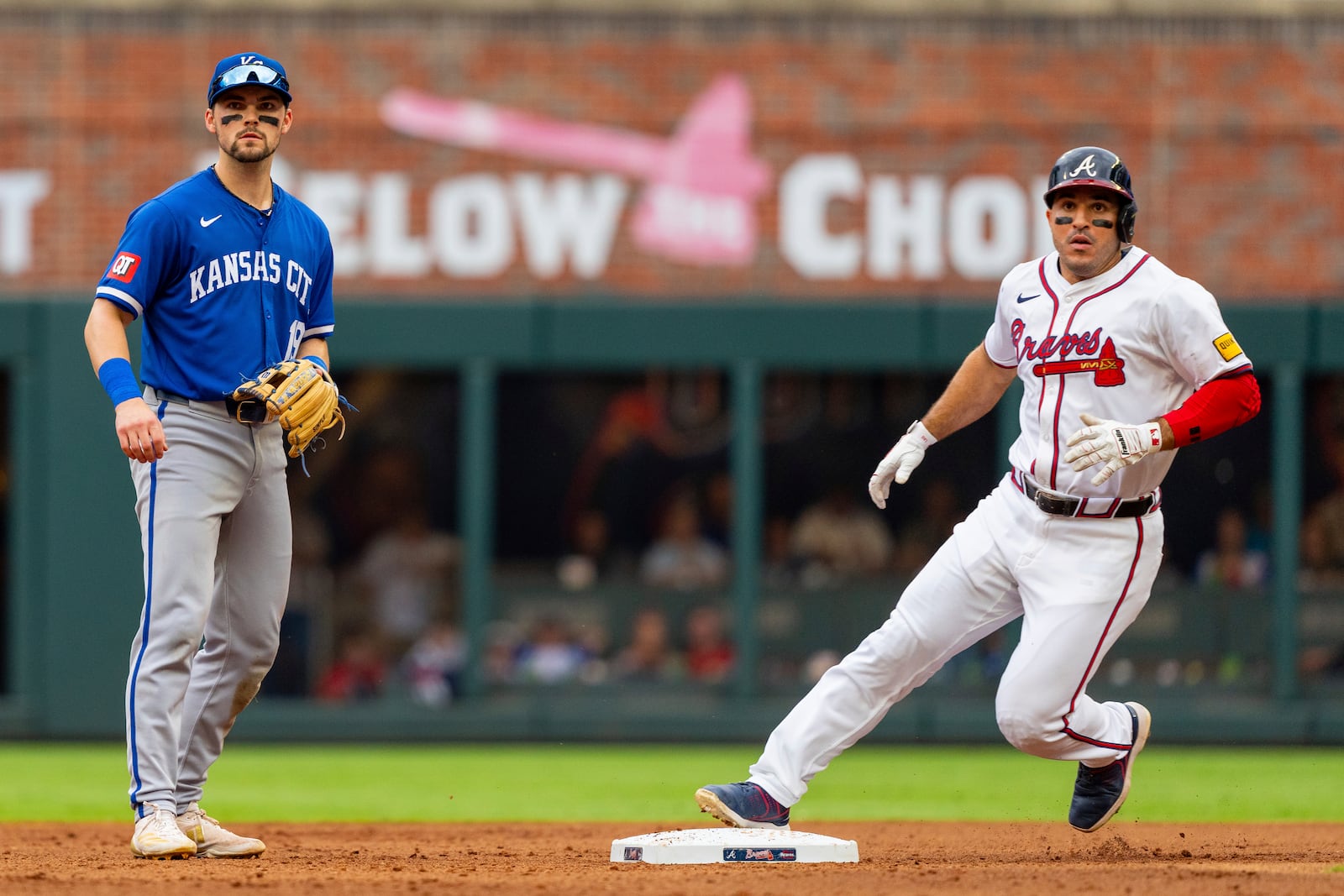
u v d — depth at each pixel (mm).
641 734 37906
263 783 29875
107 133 38344
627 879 13789
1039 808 26297
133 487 37688
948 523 43156
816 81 38719
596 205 38625
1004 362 16391
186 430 15539
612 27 38719
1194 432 14492
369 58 38594
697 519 42812
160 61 38438
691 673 38500
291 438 15680
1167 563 44094
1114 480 15070
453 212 38562
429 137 38562
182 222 15438
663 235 38688
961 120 38656
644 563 42750
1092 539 15266
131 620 37531
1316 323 37750
